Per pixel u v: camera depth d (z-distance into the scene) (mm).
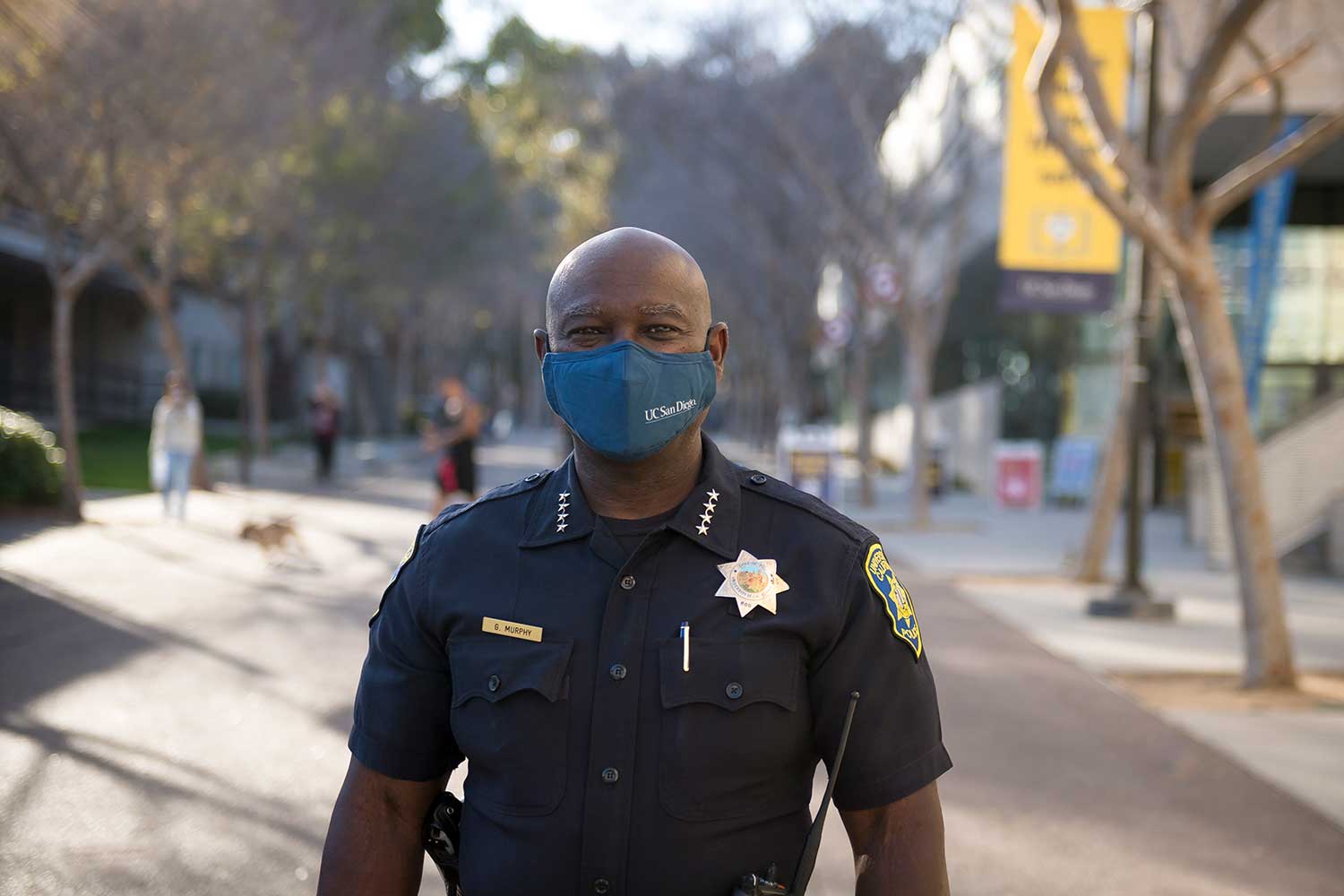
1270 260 18625
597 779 1806
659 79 25062
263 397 33031
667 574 1872
